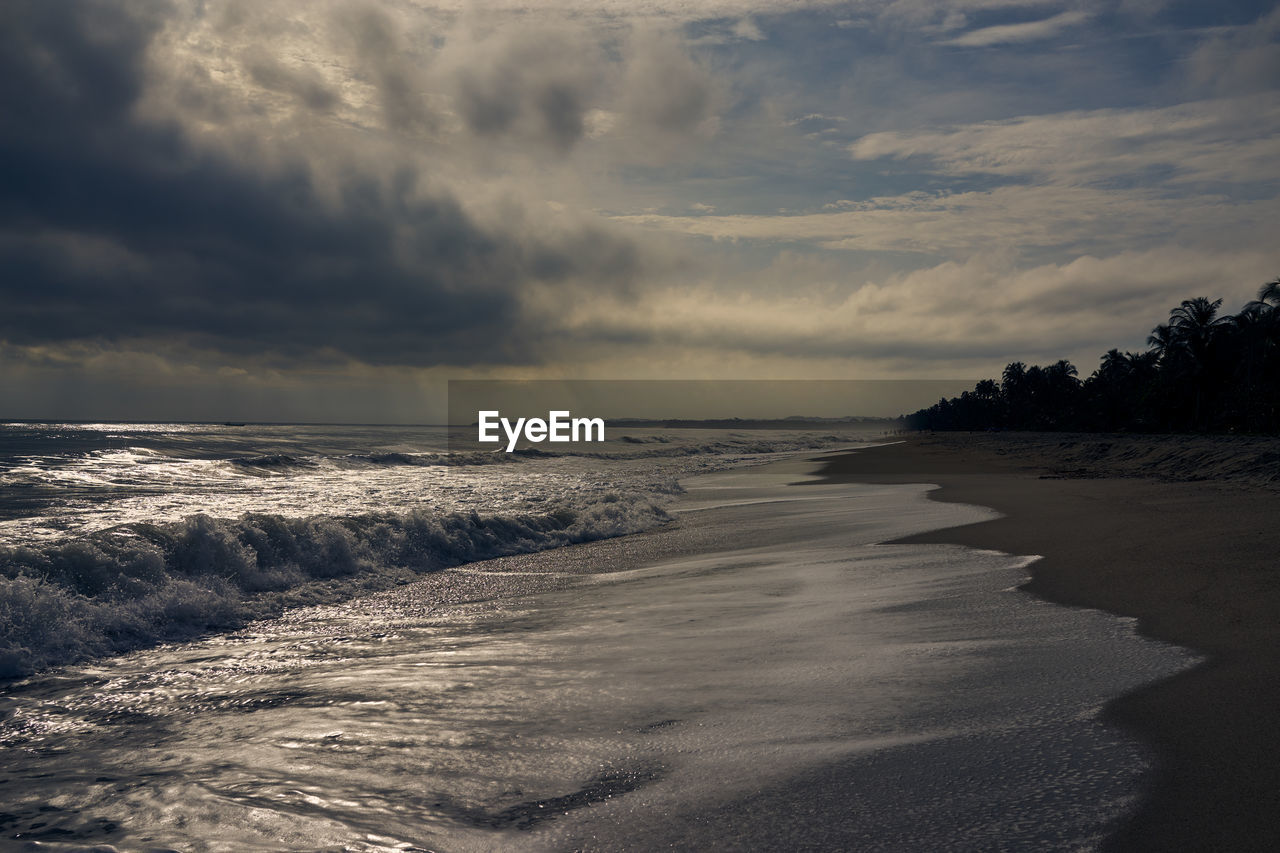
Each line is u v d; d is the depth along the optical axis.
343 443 52.28
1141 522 13.37
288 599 10.20
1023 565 10.15
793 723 5.06
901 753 4.47
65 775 4.68
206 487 25.61
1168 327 80.69
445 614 9.52
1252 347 69.38
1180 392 78.62
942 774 4.16
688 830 3.71
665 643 7.41
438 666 7.00
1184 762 4.13
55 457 33.72
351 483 28.33
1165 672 5.59
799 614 8.27
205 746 5.19
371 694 6.16
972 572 9.95
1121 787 3.88
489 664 6.97
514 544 15.38
